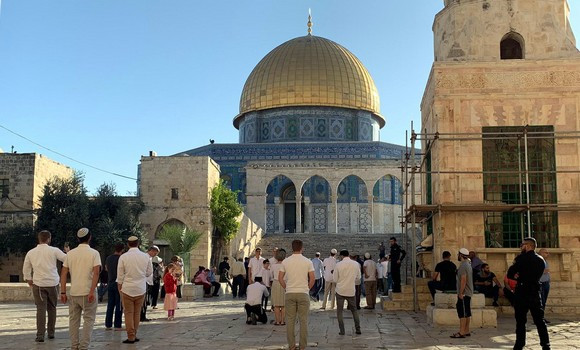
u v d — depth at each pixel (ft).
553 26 74.90
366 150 203.00
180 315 67.97
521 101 71.87
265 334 50.96
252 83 226.38
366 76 226.99
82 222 124.77
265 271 73.20
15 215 128.57
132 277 45.42
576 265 69.26
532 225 71.51
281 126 218.59
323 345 44.78
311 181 200.85
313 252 150.71
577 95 71.26
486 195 72.08
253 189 189.47
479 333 51.19
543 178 71.77
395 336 49.67
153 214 133.59
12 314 67.67
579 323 57.67
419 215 81.97
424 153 80.74
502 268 70.08
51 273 46.68
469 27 76.33
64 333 50.98
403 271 133.18
